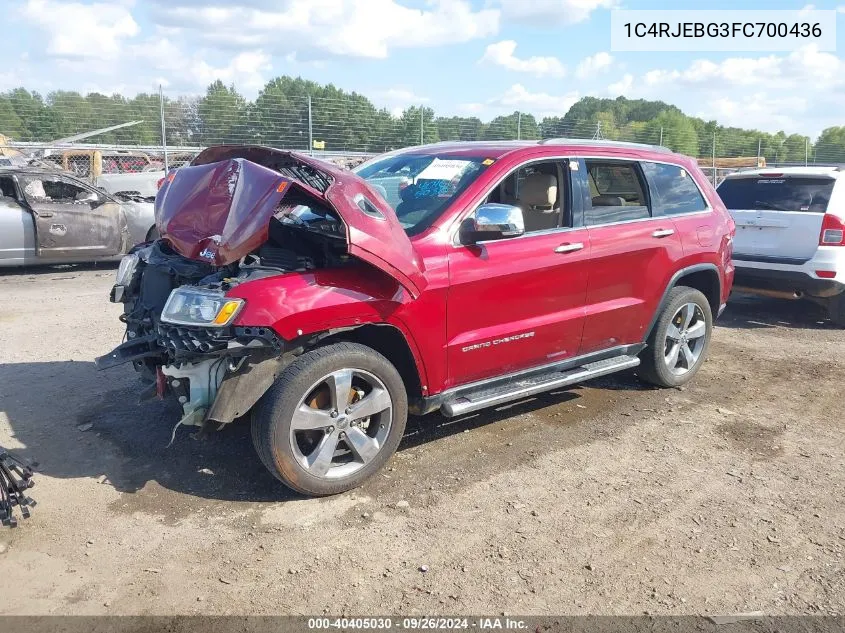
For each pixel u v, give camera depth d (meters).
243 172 3.71
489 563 3.34
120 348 4.02
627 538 3.59
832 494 4.11
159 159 17.34
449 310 4.12
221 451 4.38
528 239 4.49
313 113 16.89
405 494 3.96
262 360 3.61
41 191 10.57
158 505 3.76
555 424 5.04
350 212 3.57
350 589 3.12
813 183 7.95
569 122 20.16
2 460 3.29
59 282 10.05
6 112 15.72
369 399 3.93
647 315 5.33
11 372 5.75
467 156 4.64
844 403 5.66
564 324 4.74
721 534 3.65
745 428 5.08
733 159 23.95
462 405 4.29
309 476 3.78
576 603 3.07
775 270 8.03
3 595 3.00
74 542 3.40
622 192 5.34
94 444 4.44
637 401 5.55
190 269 4.01
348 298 3.72
